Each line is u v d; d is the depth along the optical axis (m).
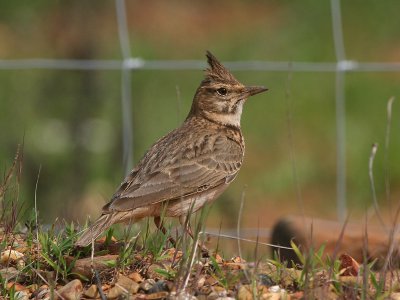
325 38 21.19
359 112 18.80
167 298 7.14
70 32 15.77
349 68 12.11
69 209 11.77
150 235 8.73
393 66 12.09
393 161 17.56
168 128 17.95
